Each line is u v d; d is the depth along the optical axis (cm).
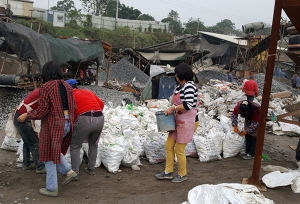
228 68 3142
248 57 2767
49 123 371
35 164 464
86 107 423
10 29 994
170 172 470
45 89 368
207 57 3525
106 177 472
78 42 1510
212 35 3556
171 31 5684
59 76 394
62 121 375
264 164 577
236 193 381
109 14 5897
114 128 595
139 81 2144
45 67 389
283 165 579
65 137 402
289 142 768
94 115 426
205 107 1097
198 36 3616
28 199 384
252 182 446
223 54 3391
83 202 387
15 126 439
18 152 535
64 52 1227
